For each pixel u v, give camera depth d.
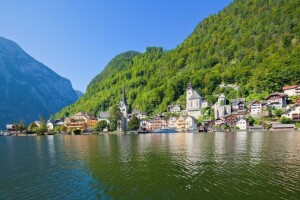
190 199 26.39
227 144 73.25
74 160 51.72
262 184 30.59
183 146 72.06
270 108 176.75
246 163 42.69
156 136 135.38
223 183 31.42
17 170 43.03
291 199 25.61
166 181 33.12
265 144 69.50
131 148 71.19
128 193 28.78
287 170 37.09
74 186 32.25
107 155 57.44
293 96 187.88
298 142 72.81
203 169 39.28
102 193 29.11
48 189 31.31
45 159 54.34
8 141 125.50
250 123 170.62
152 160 48.81
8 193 30.19
